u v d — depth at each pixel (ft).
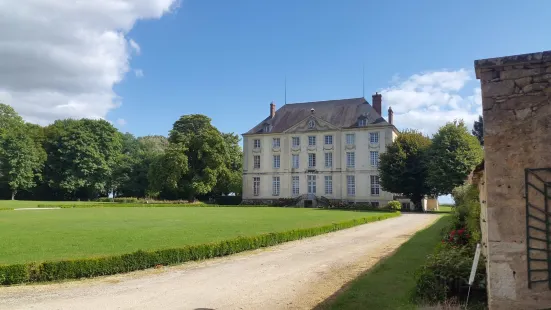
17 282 31.76
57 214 97.66
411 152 152.76
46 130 215.72
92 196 215.72
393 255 43.55
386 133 175.83
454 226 49.06
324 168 186.29
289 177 192.65
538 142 20.67
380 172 158.71
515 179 20.89
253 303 27.02
